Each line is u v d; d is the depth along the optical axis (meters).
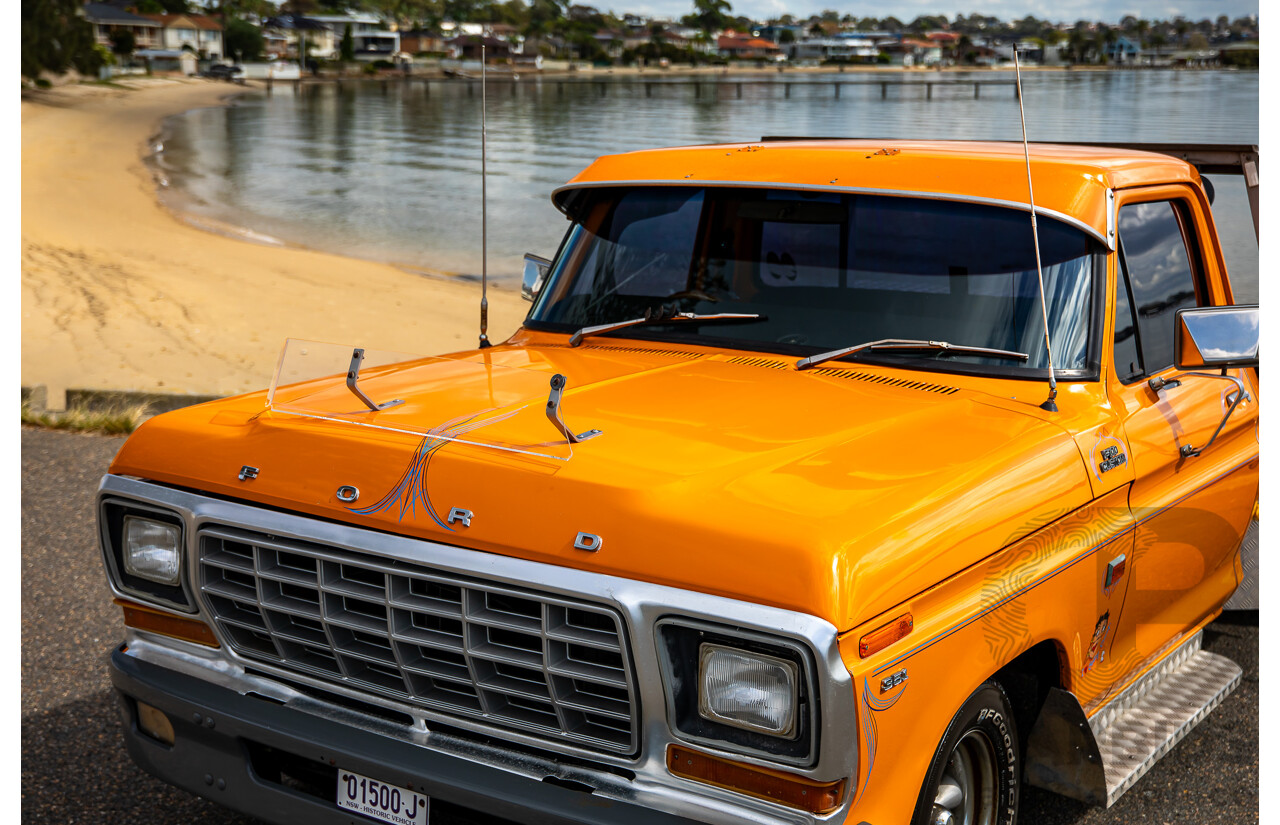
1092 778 3.17
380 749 2.74
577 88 142.25
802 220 3.91
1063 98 87.06
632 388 3.32
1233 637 5.36
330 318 20.58
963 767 2.89
